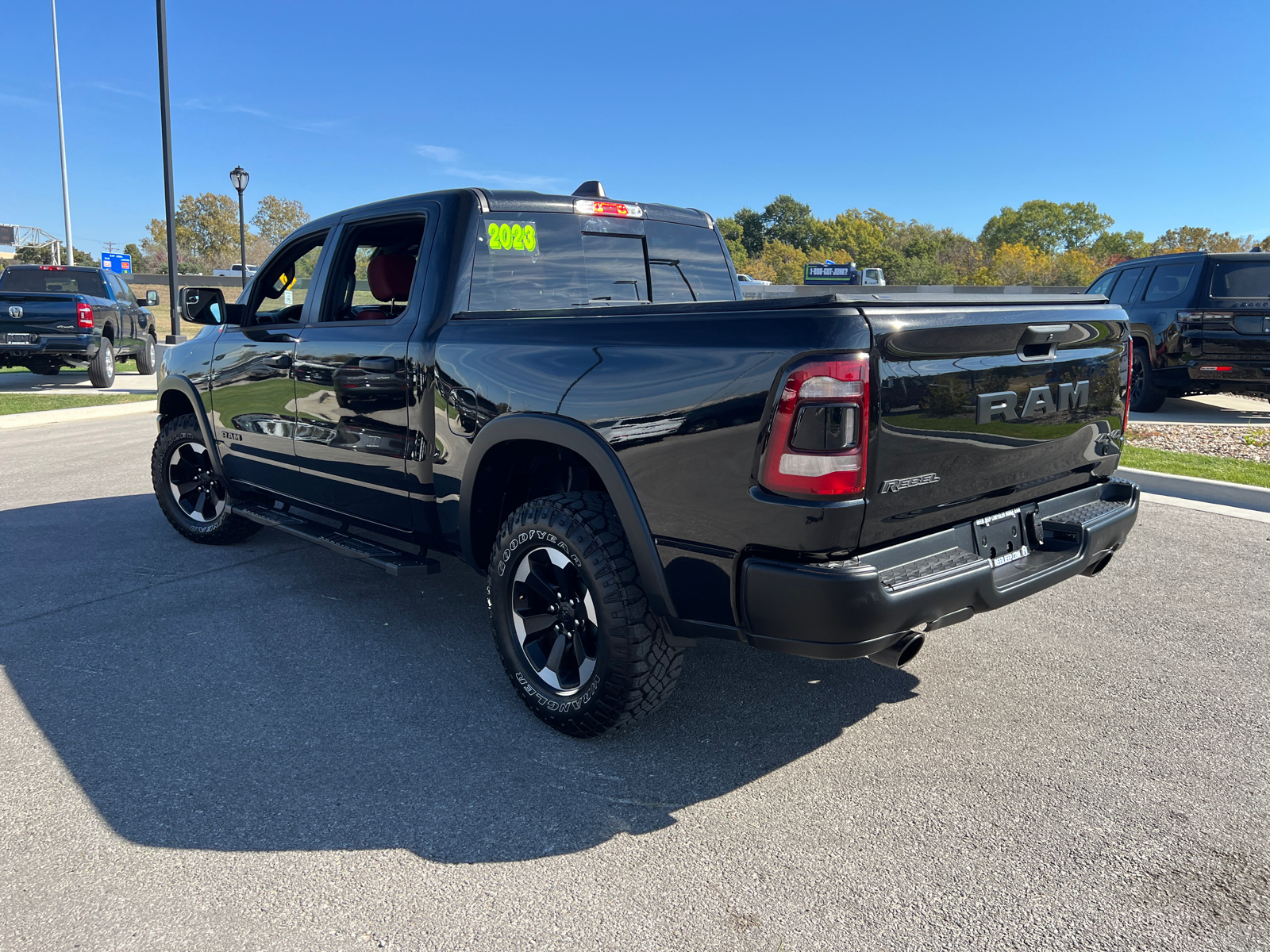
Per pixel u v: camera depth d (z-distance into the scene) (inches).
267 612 161.0
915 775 106.3
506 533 117.6
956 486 99.7
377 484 143.1
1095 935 79.0
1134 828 95.1
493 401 118.4
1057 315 108.7
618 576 104.9
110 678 133.3
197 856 90.6
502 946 78.0
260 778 105.5
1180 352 357.7
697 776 106.6
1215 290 351.9
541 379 112.1
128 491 262.4
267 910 82.6
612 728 111.5
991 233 5334.6
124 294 632.4
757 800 101.3
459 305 130.9
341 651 143.7
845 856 90.7
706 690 130.2
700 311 97.7
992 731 117.0
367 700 126.6
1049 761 109.4
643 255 156.9
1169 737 115.1
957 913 82.0
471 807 99.8
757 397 89.7
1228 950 77.2
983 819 97.2
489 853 91.4
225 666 137.9
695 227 167.2
